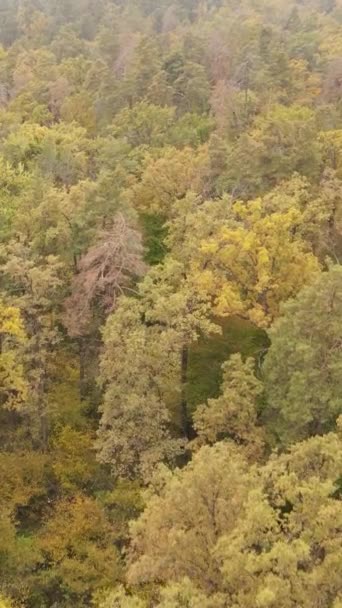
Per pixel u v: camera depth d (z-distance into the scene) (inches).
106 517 1307.8
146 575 911.7
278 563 770.8
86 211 1552.7
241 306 1389.0
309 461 984.3
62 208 1558.8
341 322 1208.2
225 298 1376.7
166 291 1443.2
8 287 1494.8
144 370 1333.7
